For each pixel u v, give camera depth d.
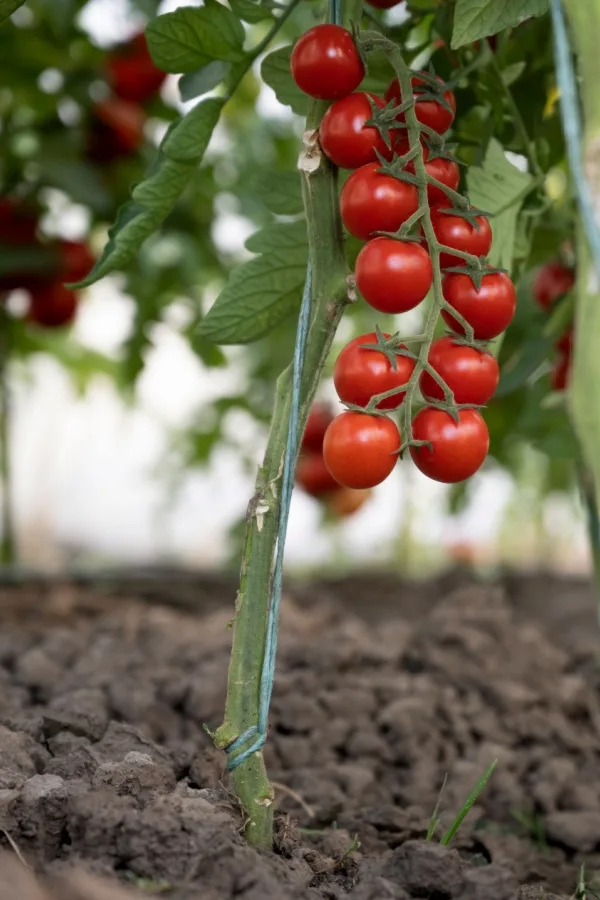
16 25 1.48
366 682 1.21
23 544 3.90
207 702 1.11
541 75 0.95
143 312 1.82
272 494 0.80
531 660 1.39
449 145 0.80
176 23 0.86
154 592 2.09
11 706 1.05
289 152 1.97
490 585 2.18
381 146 0.78
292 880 0.78
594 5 0.71
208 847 0.76
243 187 1.87
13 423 3.69
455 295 0.78
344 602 2.15
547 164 0.95
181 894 0.74
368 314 2.08
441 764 1.10
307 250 0.91
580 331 0.71
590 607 2.00
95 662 1.23
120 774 0.81
